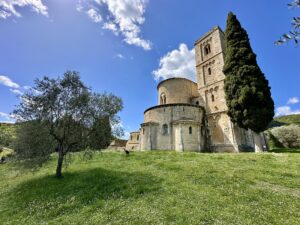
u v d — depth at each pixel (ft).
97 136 61.77
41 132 55.67
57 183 51.31
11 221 33.09
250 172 49.62
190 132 115.34
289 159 61.87
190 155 80.43
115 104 66.18
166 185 41.91
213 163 61.87
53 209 35.96
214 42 150.41
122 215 29.58
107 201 36.35
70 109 59.00
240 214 27.17
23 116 56.65
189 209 29.45
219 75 139.23
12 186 56.08
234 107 103.76
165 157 77.46
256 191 36.19
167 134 122.42
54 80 59.57
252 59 107.76
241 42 114.93
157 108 133.69
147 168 59.67
